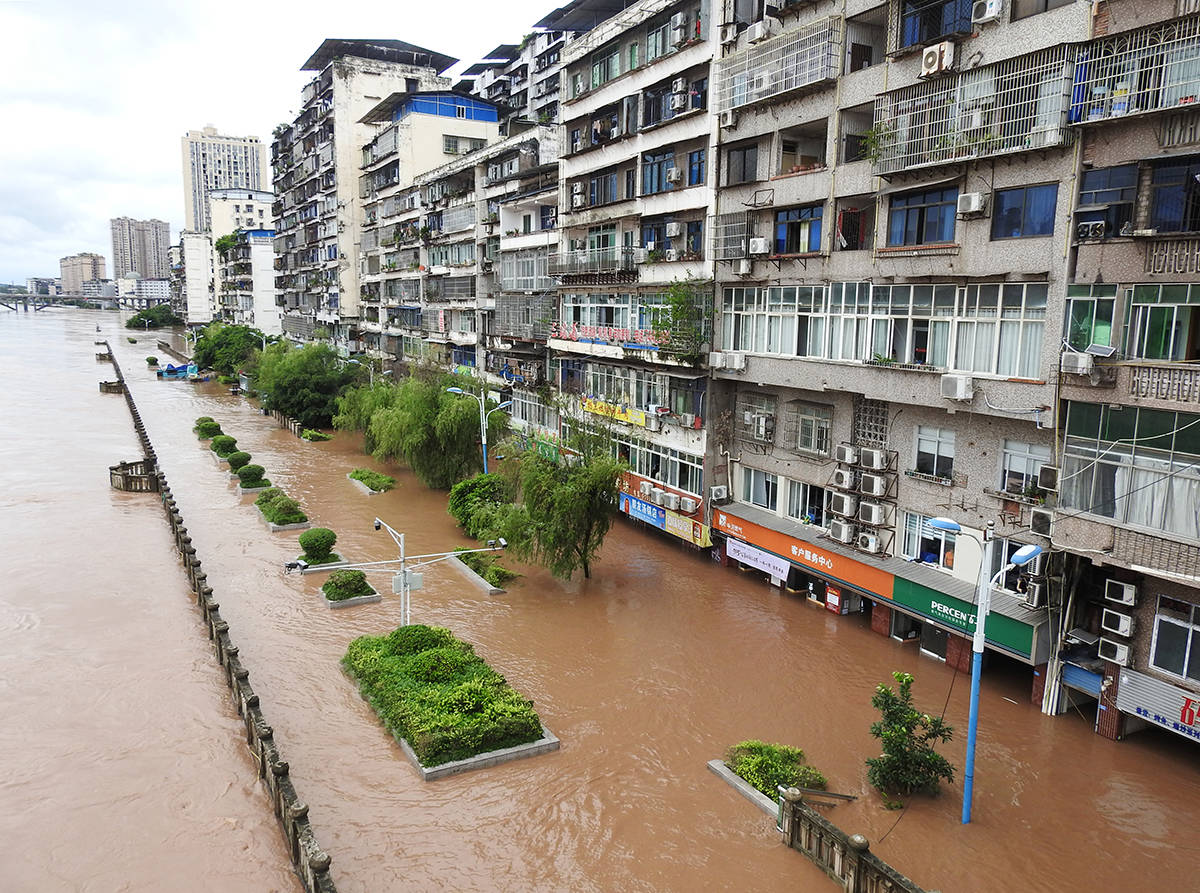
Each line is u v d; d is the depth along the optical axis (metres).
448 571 28.70
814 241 22.89
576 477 25.95
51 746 17.09
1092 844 14.13
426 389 39.12
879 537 21.92
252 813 15.09
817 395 24.00
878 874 12.31
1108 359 15.51
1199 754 16.69
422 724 16.88
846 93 21.06
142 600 25.41
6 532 31.98
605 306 32.56
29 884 13.14
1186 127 14.29
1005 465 18.78
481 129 57.84
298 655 21.64
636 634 23.00
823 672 20.55
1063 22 15.82
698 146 27.16
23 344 120.38
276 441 52.75
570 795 15.65
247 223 130.88
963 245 18.36
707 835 14.49
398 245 56.28
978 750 16.84
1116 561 15.54
